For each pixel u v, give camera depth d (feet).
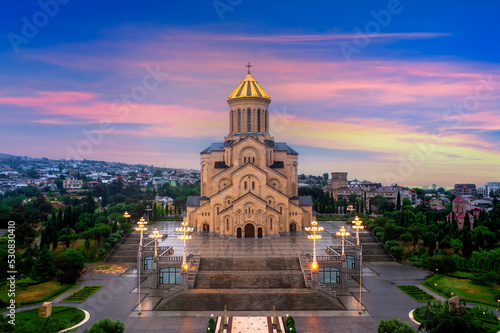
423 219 465.88
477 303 236.63
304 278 267.39
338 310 229.86
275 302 238.27
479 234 350.64
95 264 341.41
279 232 395.34
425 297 248.93
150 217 568.82
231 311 229.86
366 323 209.26
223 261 293.64
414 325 203.92
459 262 311.27
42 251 286.87
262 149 410.93
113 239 376.27
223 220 382.63
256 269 284.61
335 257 282.77
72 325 204.74
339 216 596.29
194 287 261.03
